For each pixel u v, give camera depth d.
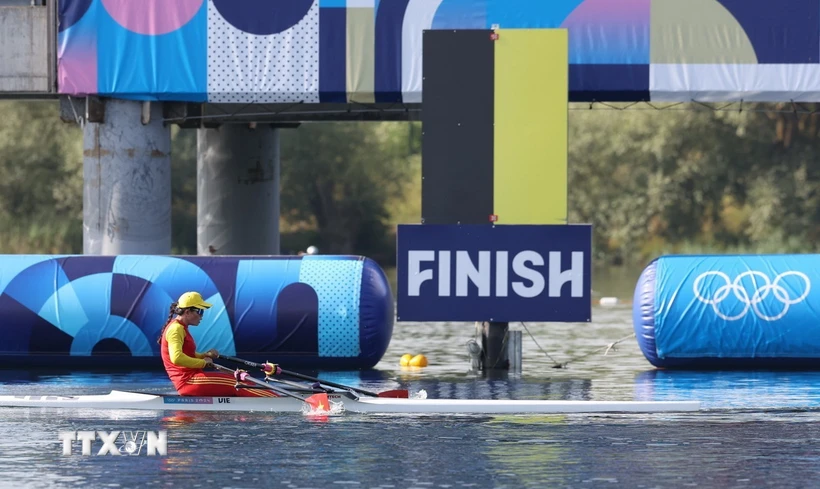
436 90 67.75
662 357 70.62
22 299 69.81
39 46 80.38
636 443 50.09
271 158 107.00
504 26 77.81
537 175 67.38
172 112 82.81
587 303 67.06
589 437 51.38
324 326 68.88
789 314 68.44
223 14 78.81
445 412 57.16
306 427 53.59
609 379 68.56
